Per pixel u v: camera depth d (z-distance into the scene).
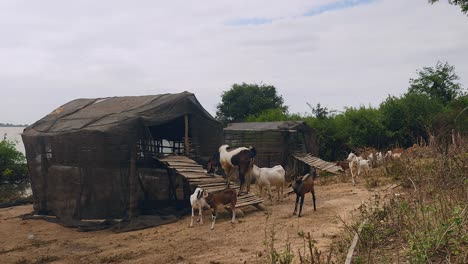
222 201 12.93
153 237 12.25
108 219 14.88
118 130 14.98
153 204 16.33
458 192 8.80
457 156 11.56
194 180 15.09
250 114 53.66
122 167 15.09
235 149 16.34
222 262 8.59
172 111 17.11
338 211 12.91
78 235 13.54
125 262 9.70
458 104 34.03
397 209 8.77
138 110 16.39
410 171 13.49
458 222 6.46
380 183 17.08
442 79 41.12
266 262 7.51
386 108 35.25
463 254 5.88
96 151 15.08
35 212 17.19
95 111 17.80
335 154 35.59
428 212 8.12
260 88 57.12
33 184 17.28
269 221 12.67
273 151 25.83
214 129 18.92
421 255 5.93
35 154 17.17
